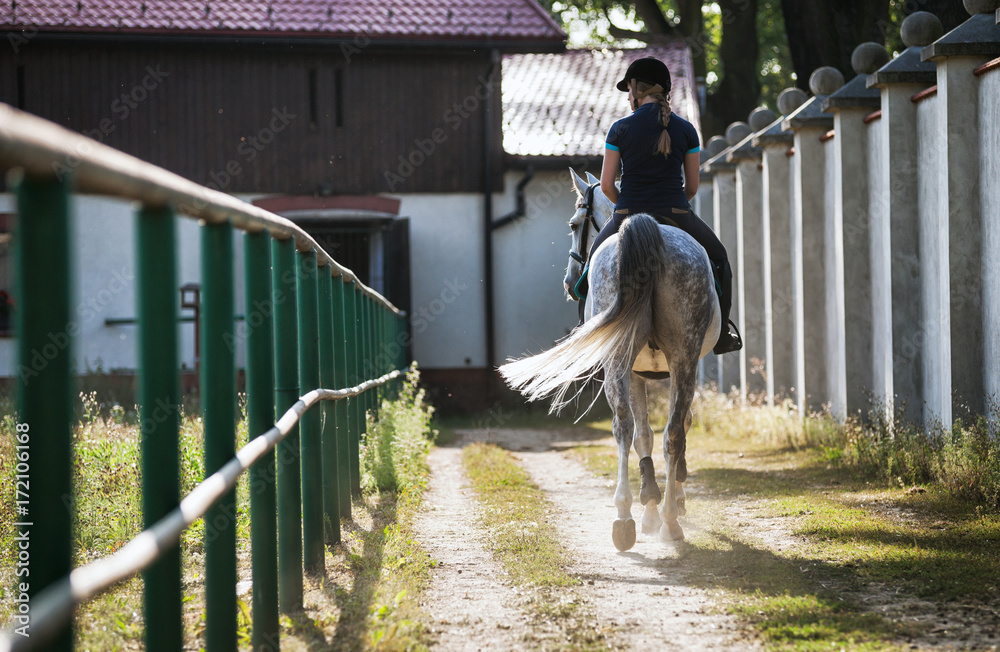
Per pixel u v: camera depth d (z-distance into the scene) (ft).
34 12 56.90
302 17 59.47
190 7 59.41
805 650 10.94
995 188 23.71
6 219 51.88
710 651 11.16
